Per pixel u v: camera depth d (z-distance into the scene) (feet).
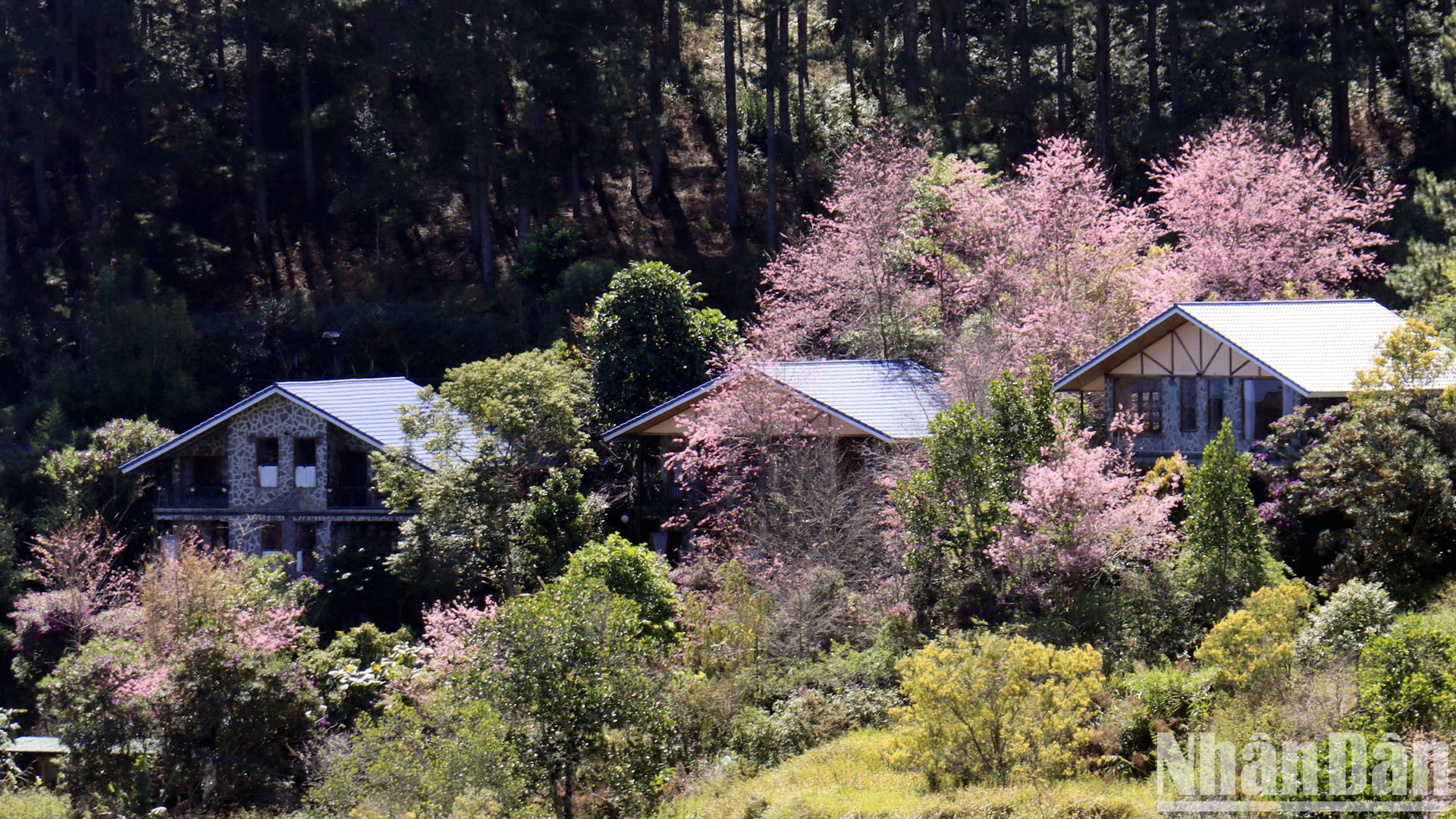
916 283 129.49
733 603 77.82
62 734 73.00
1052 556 71.87
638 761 62.80
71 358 162.40
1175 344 95.50
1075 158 121.08
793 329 128.67
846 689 70.85
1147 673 59.00
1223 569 68.13
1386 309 93.30
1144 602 68.64
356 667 85.10
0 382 165.89
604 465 116.06
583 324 136.26
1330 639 55.88
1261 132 136.05
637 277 119.75
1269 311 92.84
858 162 135.54
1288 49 151.23
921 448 89.81
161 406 151.74
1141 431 90.07
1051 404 76.38
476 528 96.94
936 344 119.65
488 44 167.84
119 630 90.43
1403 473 71.61
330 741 69.67
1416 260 116.06
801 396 100.07
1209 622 66.80
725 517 96.63
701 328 121.60
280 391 120.57
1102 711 56.24
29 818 70.85
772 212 164.86
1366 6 161.27
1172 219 139.85
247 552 121.08
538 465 102.63
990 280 118.73
